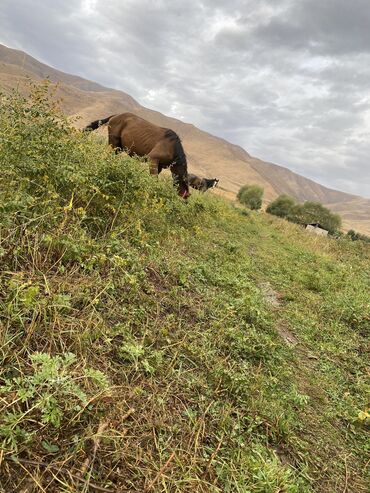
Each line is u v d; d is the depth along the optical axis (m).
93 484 2.07
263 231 16.64
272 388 3.96
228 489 2.54
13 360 2.57
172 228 7.28
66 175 4.77
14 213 3.78
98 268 4.11
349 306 7.59
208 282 6.00
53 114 5.48
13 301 2.92
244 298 5.44
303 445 3.41
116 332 3.40
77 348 2.95
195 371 3.65
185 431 2.88
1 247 3.35
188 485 2.41
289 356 5.04
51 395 2.19
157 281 5.02
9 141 4.64
